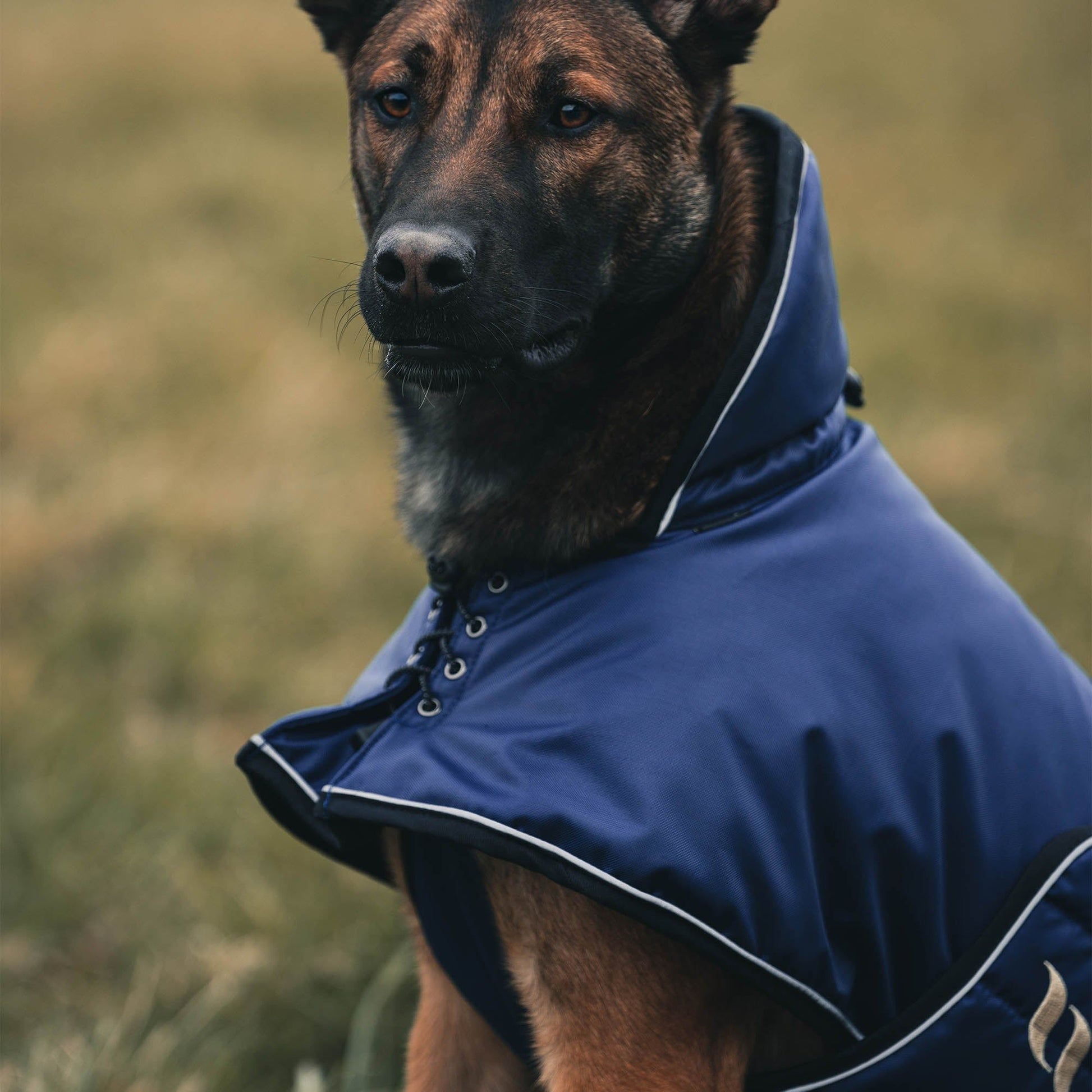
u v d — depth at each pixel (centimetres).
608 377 196
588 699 171
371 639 396
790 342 182
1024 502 465
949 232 778
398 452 217
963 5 1402
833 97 1075
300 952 275
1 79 990
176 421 516
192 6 1220
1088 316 668
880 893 176
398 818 171
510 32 195
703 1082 187
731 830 164
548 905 180
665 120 202
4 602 400
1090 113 1041
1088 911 182
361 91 215
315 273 679
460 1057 221
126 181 813
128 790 314
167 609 390
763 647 172
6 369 550
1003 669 186
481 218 185
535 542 189
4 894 285
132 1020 254
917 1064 177
